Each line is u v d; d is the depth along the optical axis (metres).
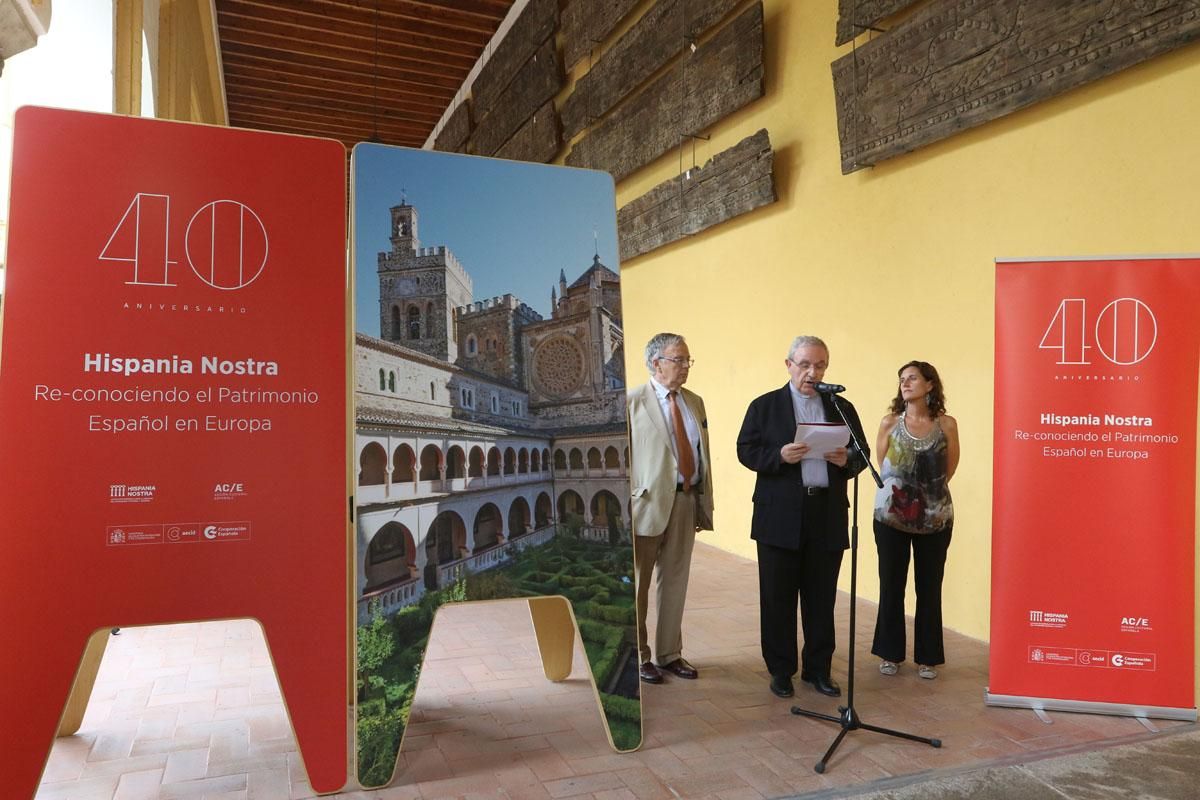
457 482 3.07
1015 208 4.45
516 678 4.01
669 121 7.73
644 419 3.95
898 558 4.00
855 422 3.61
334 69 11.88
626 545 3.30
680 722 3.44
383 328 3.00
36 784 2.54
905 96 5.03
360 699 2.85
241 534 2.79
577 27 9.29
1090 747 3.19
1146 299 3.54
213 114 10.99
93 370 2.66
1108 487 3.56
